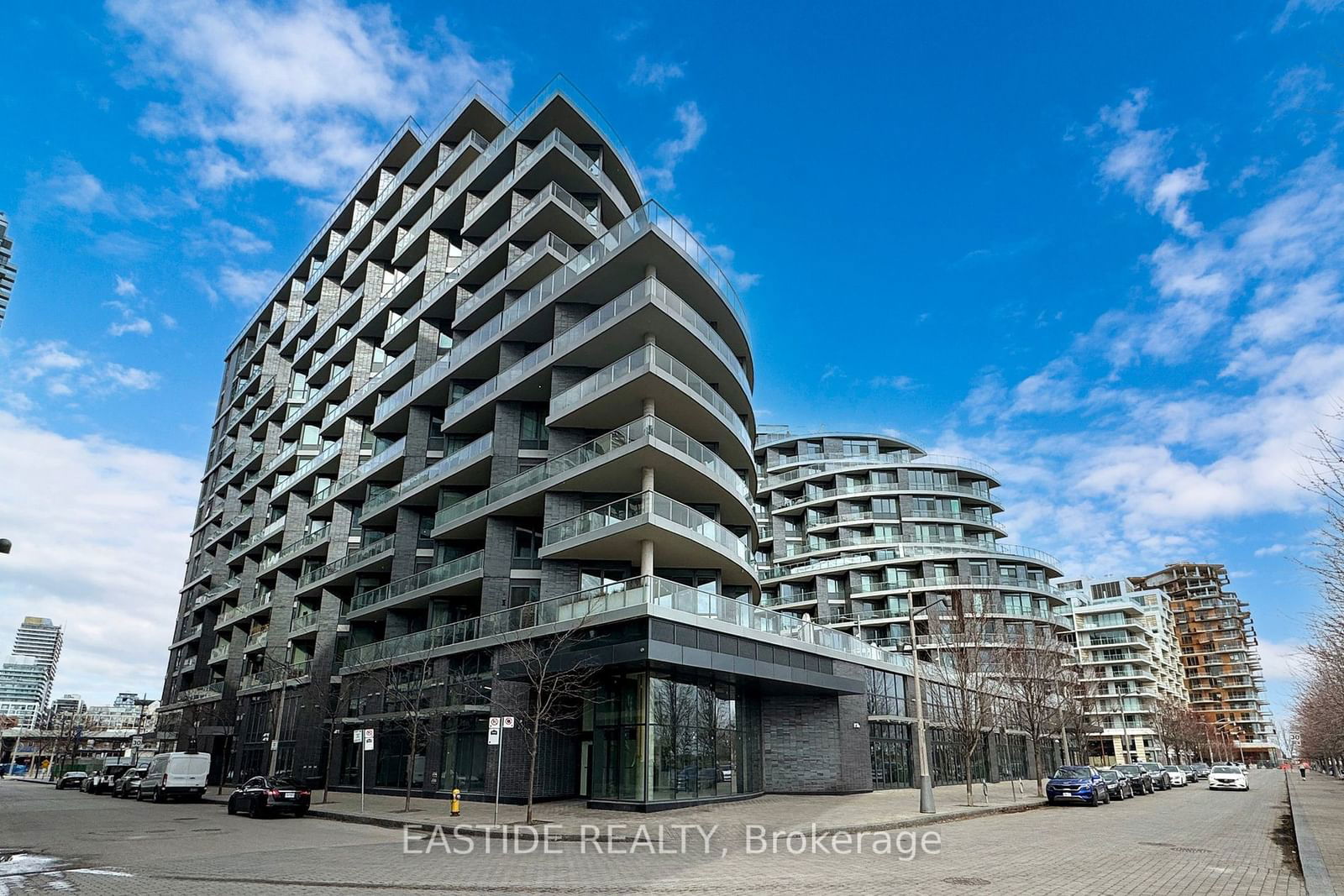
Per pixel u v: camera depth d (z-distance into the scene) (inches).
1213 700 5812.0
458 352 1565.0
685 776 1019.9
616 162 1684.3
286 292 2741.1
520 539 1334.9
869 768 1352.1
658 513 1091.9
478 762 1203.9
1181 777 2427.4
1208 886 482.6
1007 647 1812.3
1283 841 750.5
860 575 3011.8
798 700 1295.5
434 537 1459.2
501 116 1909.4
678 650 973.2
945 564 2997.0
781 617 1230.3
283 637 1995.6
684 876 507.2
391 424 1772.9
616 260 1278.3
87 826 909.2
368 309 2023.9
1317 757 3973.9
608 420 1288.1
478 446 1433.3
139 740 3641.7
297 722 1743.4
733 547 1253.1
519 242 1536.7
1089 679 3036.4
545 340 1460.4
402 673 1398.9
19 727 4510.3
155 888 461.7
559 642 1012.5
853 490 3243.1
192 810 1247.5
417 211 1937.7
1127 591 4776.1
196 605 2723.9
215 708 2299.5
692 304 1396.4
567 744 1142.3
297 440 2325.3
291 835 799.7
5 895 438.3
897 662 1555.1
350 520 1868.8
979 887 467.5
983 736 1800.0
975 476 3280.0
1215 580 6131.9
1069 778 1300.4
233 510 2684.5
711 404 1280.8
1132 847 682.8
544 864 563.5
